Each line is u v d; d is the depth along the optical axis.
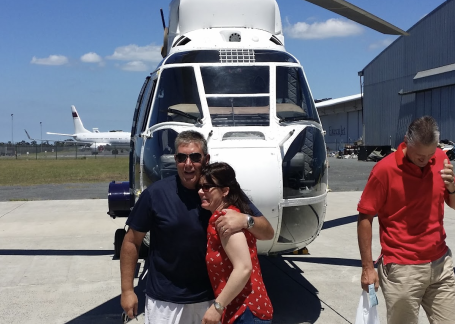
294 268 5.77
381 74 35.78
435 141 2.67
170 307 2.59
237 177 3.68
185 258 2.56
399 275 2.86
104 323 4.16
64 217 9.57
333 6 4.29
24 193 14.91
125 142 76.38
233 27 5.20
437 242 2.85
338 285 5.12
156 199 2.60
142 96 5.68
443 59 29.12
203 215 2.55
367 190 2.93
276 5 5.47
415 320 2.92
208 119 4.19
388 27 4.92
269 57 4.77
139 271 5.85
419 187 2.84
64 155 66.06
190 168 2.55
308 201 4.09
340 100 46.44
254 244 2.48
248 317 2.39
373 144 37.28
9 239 7.52
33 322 4.18
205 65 4.61
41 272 5.69
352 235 7.60
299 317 4.23
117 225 8.68
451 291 2.87
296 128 4.18
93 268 5.86
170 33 5.58
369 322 2.82
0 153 67.88
